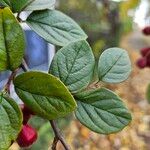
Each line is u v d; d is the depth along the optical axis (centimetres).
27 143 12
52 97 11
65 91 11
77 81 12
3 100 11
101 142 102
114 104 13
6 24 11
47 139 67
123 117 13
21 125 11
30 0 13
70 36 13
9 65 11
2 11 11
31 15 13
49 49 27
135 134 106
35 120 67
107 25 101
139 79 131
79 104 13
